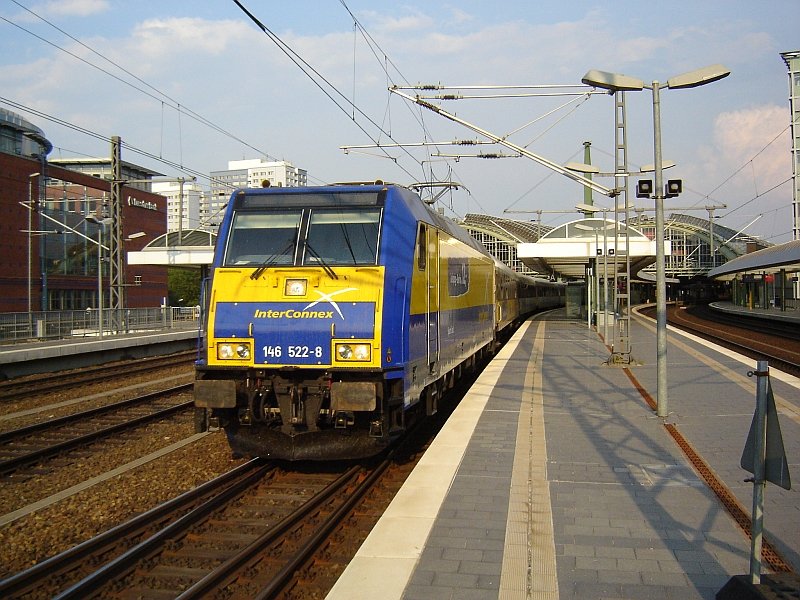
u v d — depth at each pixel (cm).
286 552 691
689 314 5628
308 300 934
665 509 694
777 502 711
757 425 479
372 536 625
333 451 944
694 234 7988
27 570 623
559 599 504
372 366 902
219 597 595
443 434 1023
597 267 2875
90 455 1120
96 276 5547
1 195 4569
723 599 492
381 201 991
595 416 1151
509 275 2928
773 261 3506
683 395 1339
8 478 996
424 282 1074
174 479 953
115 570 637
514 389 1437
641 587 522
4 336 2648
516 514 683
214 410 958
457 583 531
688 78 1233
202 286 1004
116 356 2748
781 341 2845
